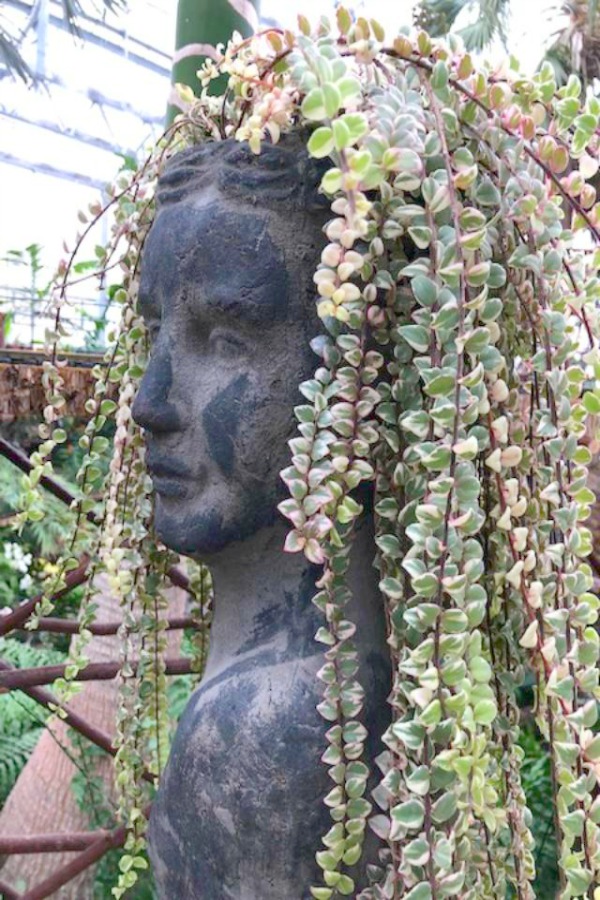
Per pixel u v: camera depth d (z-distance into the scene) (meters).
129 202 1.01
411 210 0.63
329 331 0.71
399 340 0.70
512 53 0.77
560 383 0.67
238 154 0.74
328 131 0.57
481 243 0.62
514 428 0.71
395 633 0.69
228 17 1.27
